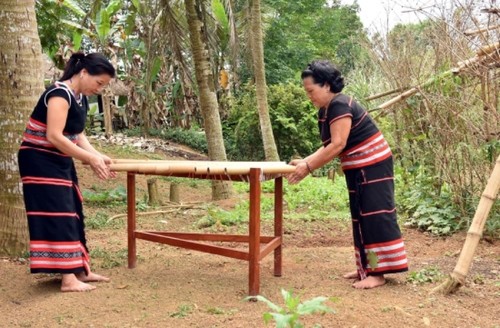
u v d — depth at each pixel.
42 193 4.16
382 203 4.25
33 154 4.14
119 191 9.09
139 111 19.97
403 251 4.29
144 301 4.03
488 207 4.14
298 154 15.98
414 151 7.14
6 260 5.12
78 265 4.27
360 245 4.35
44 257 4.18
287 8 25.42
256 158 16.62
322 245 6.30
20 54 5.15
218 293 4.23
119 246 5.88
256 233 4.09
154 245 5.99
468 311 3.79
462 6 5.83
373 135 4.27
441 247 5.86
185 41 10.55
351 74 13.34
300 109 15.73
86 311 3.84
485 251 5.59
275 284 4.48
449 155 6.39
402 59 6.88
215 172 4.04
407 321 3.52
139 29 14.94
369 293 4.14
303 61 24.06
